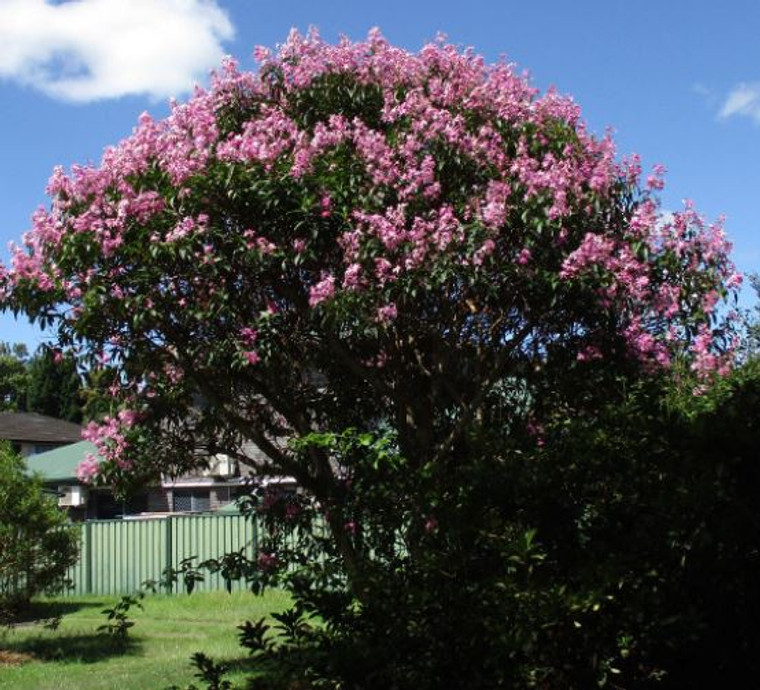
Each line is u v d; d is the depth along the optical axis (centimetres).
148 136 701
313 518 741
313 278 693
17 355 6712
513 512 345
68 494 2855
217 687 436
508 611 303
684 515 308
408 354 734
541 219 645
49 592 1338
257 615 1380
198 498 2938
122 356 725
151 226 664
